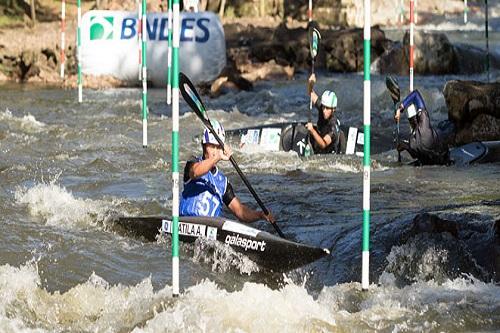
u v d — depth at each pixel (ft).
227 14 435.53
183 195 107.65
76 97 259.60
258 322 80.89
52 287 93.40
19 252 103.45
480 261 92.99
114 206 122.93
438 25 446.60
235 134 171.94
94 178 144.05
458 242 95.40
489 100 169.99
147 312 84.02
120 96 263.29
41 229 112.47
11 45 312.50
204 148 105.50
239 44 350.64
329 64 327.26
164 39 286.87
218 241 101.86
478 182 136.46
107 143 177.68
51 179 142.51
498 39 382.42
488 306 85.05
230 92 267.39
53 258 101.65
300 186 136.67
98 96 262.26
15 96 261.24
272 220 105.91
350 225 109.70
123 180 142.41
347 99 251.39
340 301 88.58
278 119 216.74
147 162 157.38
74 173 147.84
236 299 84.23
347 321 82.28
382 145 175.42
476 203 109.50
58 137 182.91
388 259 98.17
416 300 87.10
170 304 84.23
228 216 118.32
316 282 96.89
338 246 103.65
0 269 94.63
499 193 127.34
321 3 450.30
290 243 97.30
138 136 187.52
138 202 124.88
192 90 101.45
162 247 106.52
